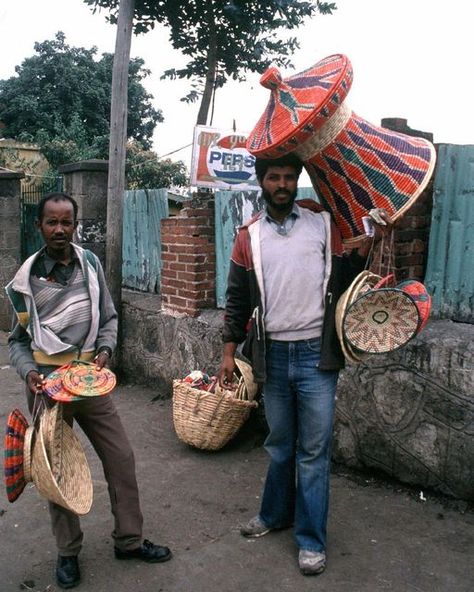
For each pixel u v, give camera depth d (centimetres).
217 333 475
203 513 337
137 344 577
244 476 383
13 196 846
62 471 265
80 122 1875
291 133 232
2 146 1622
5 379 612
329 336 267
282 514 307
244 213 472
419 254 359
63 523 266
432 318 358
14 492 252
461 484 328
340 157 242
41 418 254
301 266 266
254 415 449
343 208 254
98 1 680
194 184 516
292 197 267
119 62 544
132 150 1627
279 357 277
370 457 368
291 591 265
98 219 620
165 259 532
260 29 739
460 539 302
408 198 238
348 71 230
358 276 257
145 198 609
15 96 2025
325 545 288
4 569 286
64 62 2036
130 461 278
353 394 370
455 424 325
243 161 535
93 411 272
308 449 276
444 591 262
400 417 348
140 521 285
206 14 725
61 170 639
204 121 765
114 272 576
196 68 782
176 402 421
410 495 348
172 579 275
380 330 252
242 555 293
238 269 284
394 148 244
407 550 294
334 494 354
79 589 269
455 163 338
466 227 338
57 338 264
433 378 331
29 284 262
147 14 721
